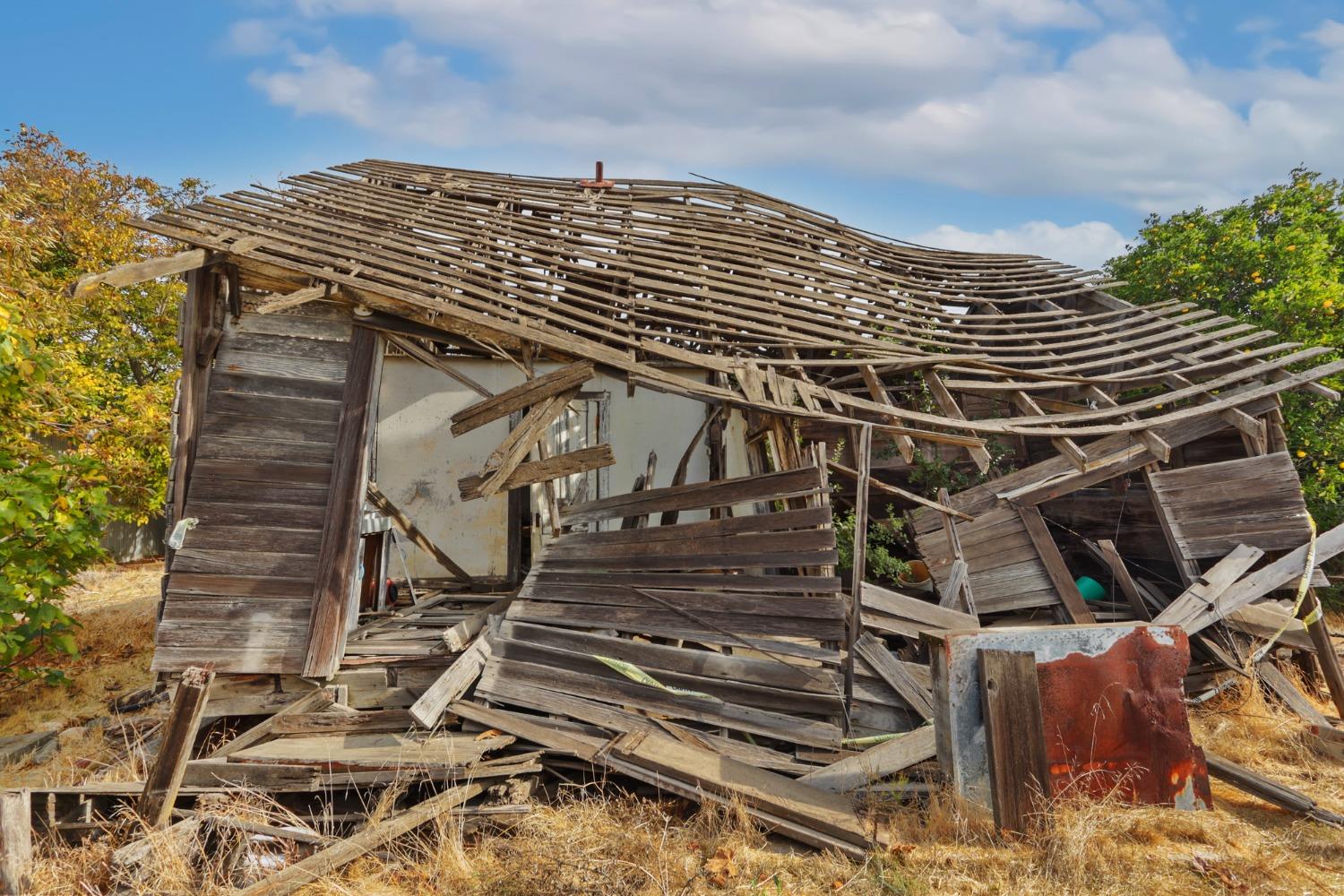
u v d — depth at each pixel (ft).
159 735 19.61
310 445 20.67
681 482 30.86
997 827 14.60
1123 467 25.96
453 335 23.09
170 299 63.72
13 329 22.68
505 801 15.98
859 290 32.94
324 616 19.52
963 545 25.95
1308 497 33.99
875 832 14.80
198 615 19.33
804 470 20.10
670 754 16.55
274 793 16.10
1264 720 21.57
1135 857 14.38
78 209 60.44
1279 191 42.22
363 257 22.74
